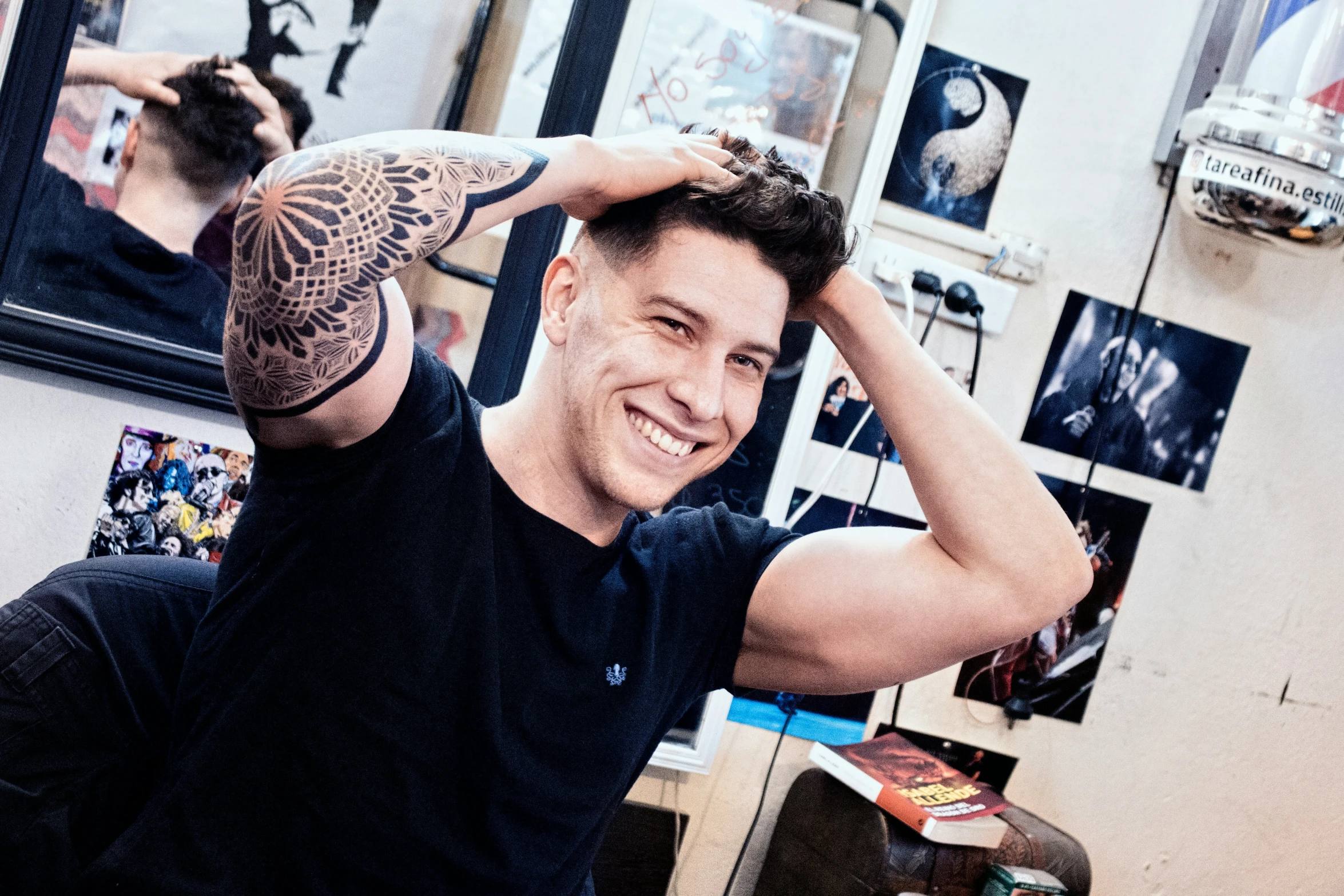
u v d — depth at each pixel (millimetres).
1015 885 1339
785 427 1508
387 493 841
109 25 1220
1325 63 1445
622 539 989
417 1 1304
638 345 859
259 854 803
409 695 834
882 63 1465
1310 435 1802
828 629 997
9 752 812
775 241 866
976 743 1712
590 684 919
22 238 1222
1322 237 1504
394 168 738
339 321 724
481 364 1381
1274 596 1830
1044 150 1608
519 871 874
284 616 829
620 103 1391
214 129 1267
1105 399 1686
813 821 1490
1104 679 1759
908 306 1500
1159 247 1673
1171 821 1830
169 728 902
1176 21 1625
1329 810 1920
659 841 1565
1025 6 1576
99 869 774
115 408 1323
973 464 977
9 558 1312
